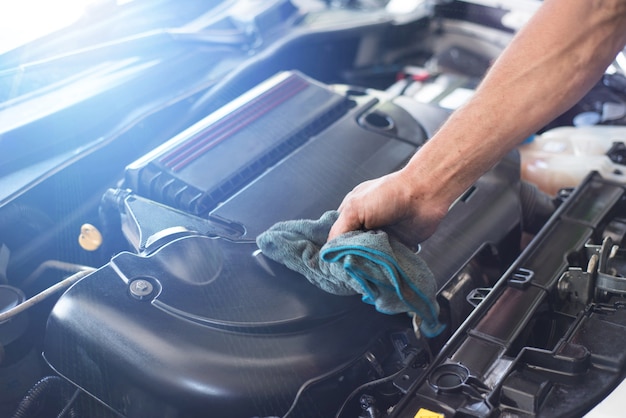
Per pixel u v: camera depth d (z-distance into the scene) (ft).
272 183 4.67
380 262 3.50
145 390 3.66
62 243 5.07
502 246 4.70
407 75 7.36
